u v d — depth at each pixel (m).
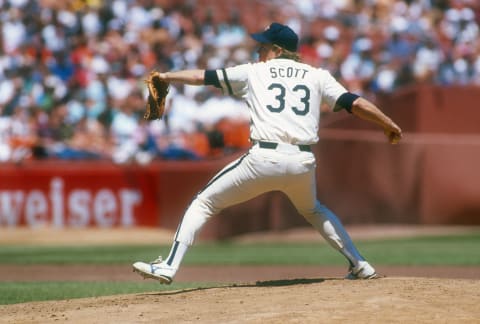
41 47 65.81
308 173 22.62
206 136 64.19
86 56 66.19
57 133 61.66
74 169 58.47
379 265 41.88
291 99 22.47
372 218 62.09
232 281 34.06
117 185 58.97
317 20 75.62
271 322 18.59
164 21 70.44
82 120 62.72
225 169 22.81
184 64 68.25
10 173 57.59
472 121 64.19
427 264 42.22
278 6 76.00
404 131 62.97
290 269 40.72
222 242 58.50
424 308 19.69
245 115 66.00
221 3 73.88
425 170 63.16
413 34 76.19
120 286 31.70
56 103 63.12
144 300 22.42
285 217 60.28
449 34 78.19
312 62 71.06
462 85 64.31
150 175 59.41
